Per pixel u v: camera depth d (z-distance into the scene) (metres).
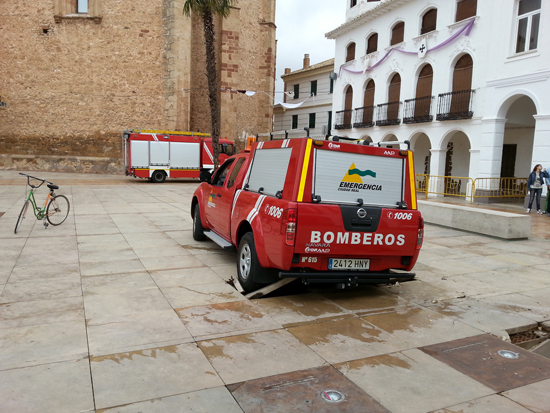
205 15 20.31
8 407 2.60
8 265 5.92
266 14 36.31
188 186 22.06
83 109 29.92
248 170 5.73
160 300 4.64
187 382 2.96
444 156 19.31
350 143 4.60
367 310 4.61
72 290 4.90
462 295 5.21
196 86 32.62
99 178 25.75
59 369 3.08
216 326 3.98
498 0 16.22
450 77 18.66
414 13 20.52
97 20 29.14
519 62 15.51
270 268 4.91
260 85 36.78
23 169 29.77
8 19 29.28
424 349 3.65
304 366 3.26
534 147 14.97
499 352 3.62
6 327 3.81
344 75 26.31
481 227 9.40
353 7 25.89
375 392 2.93
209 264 6.25
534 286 5.69
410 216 4.74
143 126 30.14
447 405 2.80
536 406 2.82
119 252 6.86
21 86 29.66
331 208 4.40
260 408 2.69
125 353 3.37
